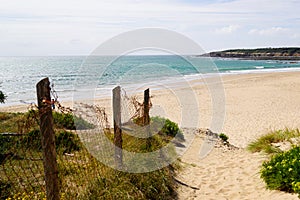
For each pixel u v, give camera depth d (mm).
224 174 6273
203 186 5691
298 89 27500
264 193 5012
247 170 6250
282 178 4922
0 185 4176
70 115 6016
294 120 15031
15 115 9039
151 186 4719
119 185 4414
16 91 30094
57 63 91375
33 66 77250
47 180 2939
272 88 28188
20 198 3930
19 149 4332
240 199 4992
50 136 2887
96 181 4355
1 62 108250
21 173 4418
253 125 14031
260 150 7609
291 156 5273
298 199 4398
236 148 9547
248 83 32281
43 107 2824
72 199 3873
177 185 5547
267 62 89250
